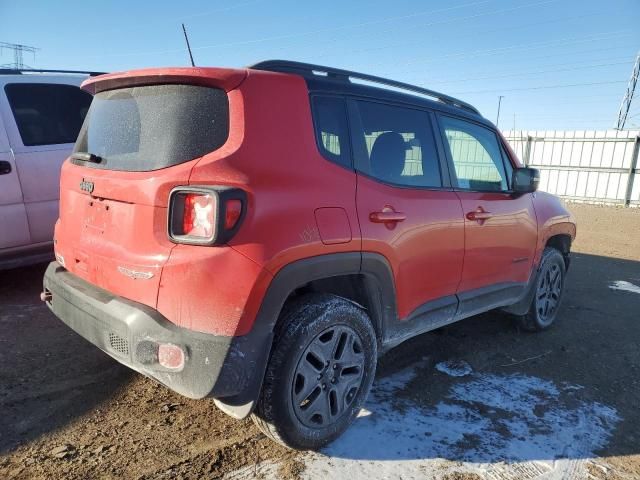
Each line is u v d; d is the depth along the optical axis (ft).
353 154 9.11
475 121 12.65
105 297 8.03
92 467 7.97
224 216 6.90
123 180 7.72
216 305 6.97
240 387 7.22
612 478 8.54
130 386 10.55
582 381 12.26
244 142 7.44
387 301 9.57
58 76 16.75
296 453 8.59
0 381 10.44
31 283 17.02
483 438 9.44
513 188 13.07
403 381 11.60
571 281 22.08
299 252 7.66
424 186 10.58
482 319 16.35
